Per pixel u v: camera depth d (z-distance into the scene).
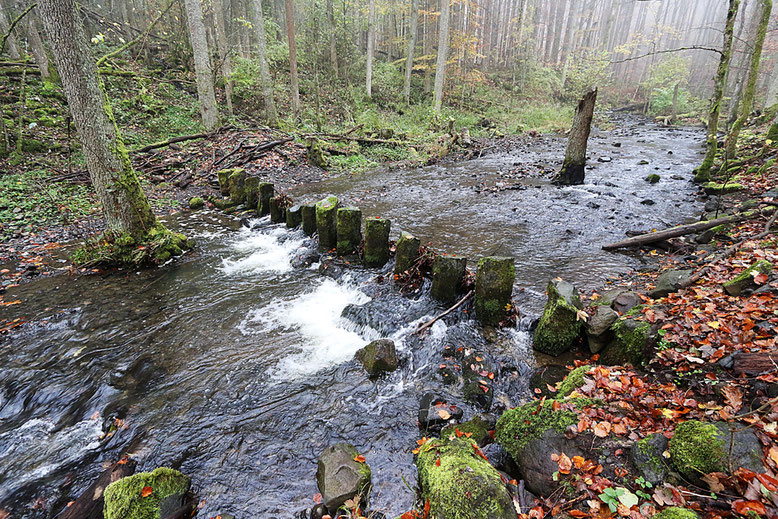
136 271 6.69
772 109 16.80
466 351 4.40
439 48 21.20
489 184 12.35
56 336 4.88
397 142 18.39
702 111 28.64
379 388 4.00
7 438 3.47
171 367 4.35
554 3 47.88
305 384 4.08
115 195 6.59
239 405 3.80
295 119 19.55
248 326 5.18
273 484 2.99
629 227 7.89
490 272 4.70
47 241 7.94
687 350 3.36
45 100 15.21
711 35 46.94
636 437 2.70
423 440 3.23
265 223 9.19
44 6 5.36
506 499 2.28
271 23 24.81
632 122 29.92
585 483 2.47
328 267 6.69
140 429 3.52
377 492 2.85
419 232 8.14
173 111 17.81
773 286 3.64
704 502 2.18
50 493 2.96
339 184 12.84
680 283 4.51
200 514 2.77
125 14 22.02
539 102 33.16
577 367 3.88
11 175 10.62
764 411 2.55
